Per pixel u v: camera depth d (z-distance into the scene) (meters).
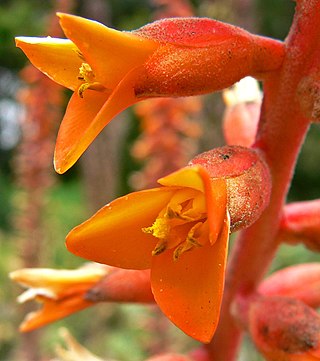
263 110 0.05
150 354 0.13
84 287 0.06
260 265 0.05
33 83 0.13
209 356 0.06
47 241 0.15
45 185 0.14
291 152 0.05
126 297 0.06
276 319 0.05
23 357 0.14
